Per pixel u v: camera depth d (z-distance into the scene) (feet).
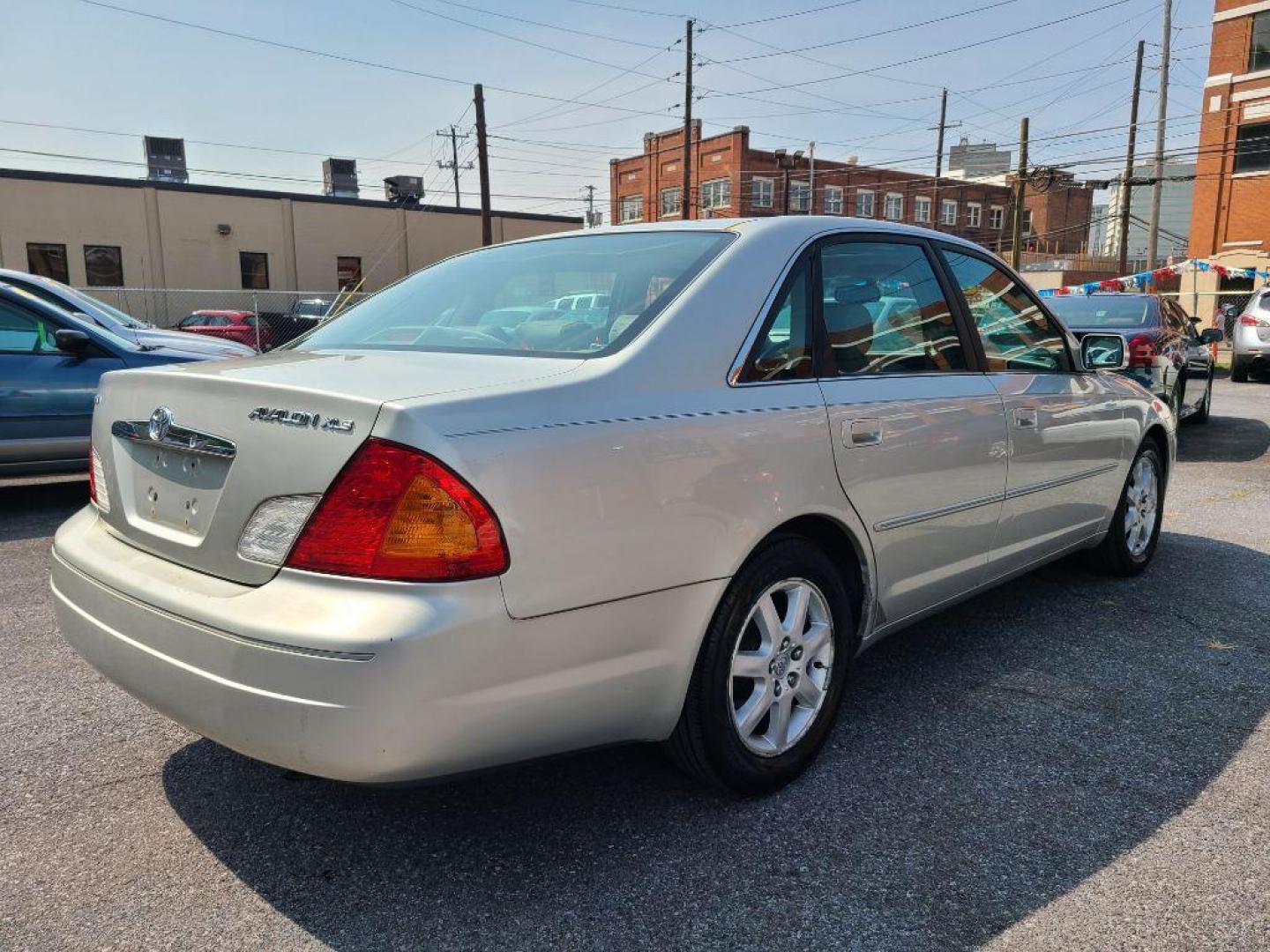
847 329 9.55
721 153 173.06
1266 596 14.84
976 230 213.05
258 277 110.11
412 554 6.21
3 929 6.89
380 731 6.10
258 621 6.32
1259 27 107.14
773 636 8.55
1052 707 10.72
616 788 8.90
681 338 7.98
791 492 8.36
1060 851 7.89
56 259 99.55
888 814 8.47
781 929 6.92
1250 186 109.40
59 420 20.49
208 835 8.13
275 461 6.68
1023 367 12.19
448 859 7.79
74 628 7.95
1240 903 7.20
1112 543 15.10
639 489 7.21
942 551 10.53
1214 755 9.60
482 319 9.17
